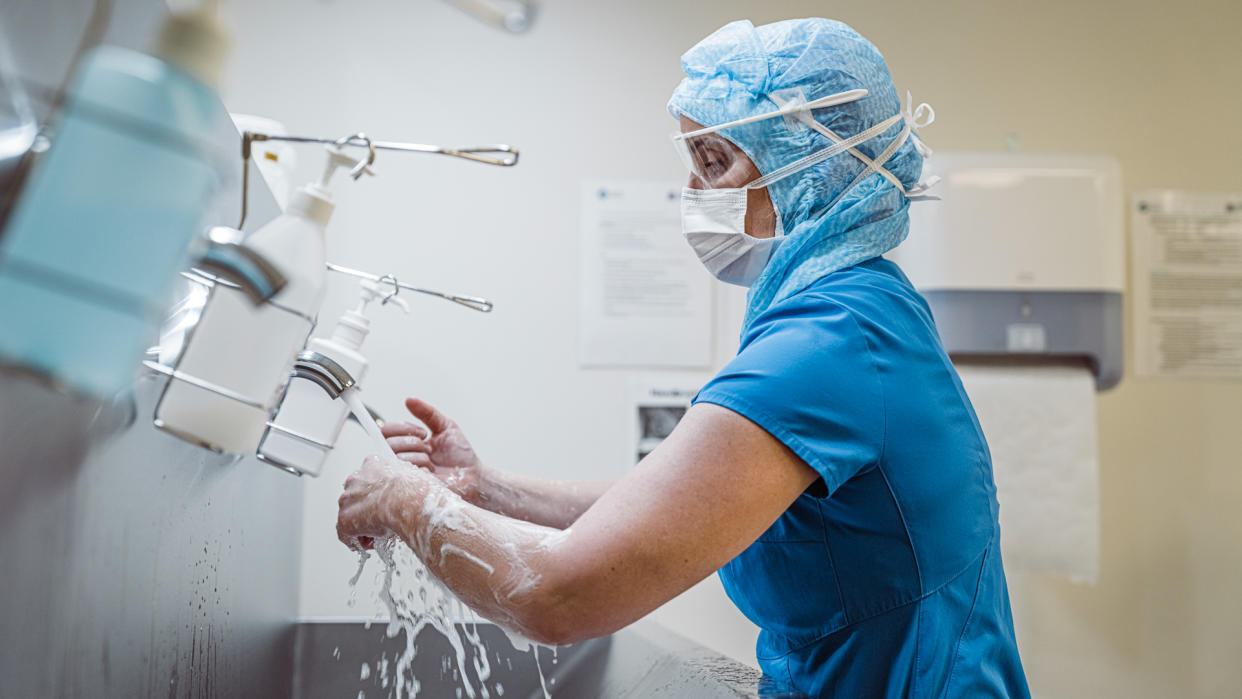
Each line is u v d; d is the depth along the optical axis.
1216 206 2.04
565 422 1.93
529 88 1.95
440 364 1.91
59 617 0.49
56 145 0.37
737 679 0.98
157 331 0.61
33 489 0.46
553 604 0.74
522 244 1.94
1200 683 1.98
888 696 0.86
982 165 1.80
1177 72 2.06
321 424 0.72
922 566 0.85
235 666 0.97
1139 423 2.02
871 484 0.83
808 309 0.86
